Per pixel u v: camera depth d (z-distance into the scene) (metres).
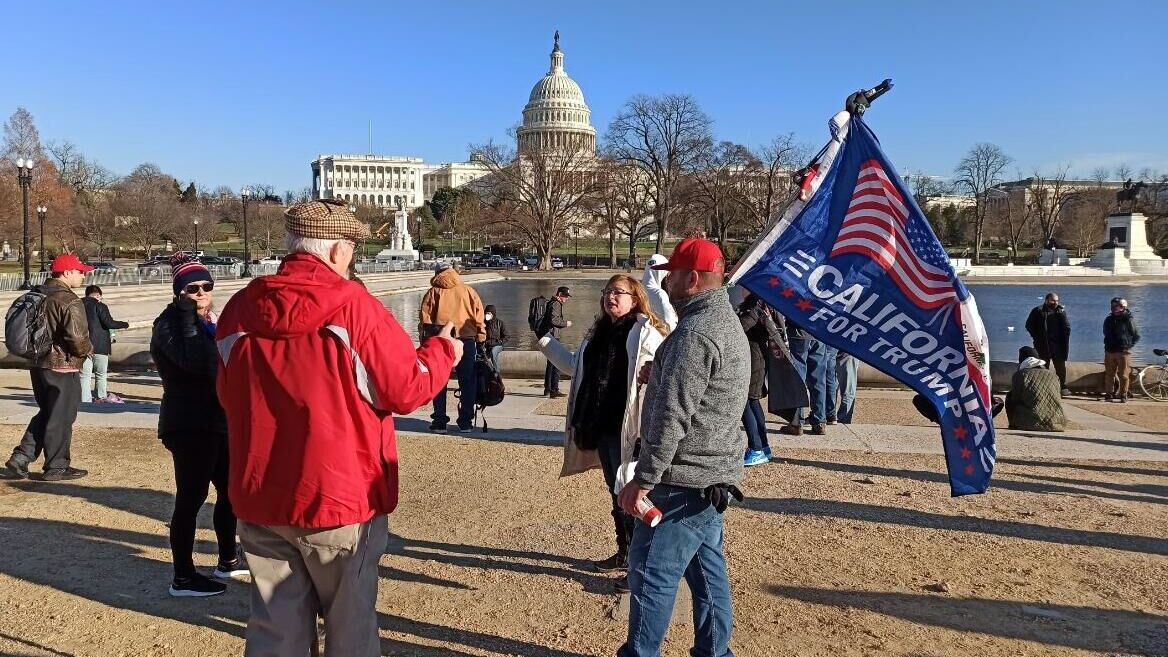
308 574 3.14
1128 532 6.38
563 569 5.53
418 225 120.00
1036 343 15.18
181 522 4.84
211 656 4.21
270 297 2.98
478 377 9.87
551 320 14.06
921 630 4.62
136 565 5.46
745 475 8.06
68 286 7.42
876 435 10.08
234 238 113.75
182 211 91.31
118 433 9.48
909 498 7.28
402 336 3.15
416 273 62.19
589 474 8.05
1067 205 97.12
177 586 4.92
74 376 7.48
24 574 5.23
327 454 2.96
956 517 6.73
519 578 5.36
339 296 3.00
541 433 9.93
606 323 5.11
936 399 4.96
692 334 3.47
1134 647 4.44
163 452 8.59
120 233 86.50
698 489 3.53
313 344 2.96
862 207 5.05
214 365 4.71
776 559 5.72
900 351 5.00
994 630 4.63
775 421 11.28
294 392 2.95
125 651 4.25
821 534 6.27
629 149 82.94
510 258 92.75
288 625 3.07
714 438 3.55
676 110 81.38
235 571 5.22
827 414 10.67
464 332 9.71
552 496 7.25
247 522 3.09
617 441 5.02
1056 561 5.74
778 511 6.85
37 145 67.69
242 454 3.02
